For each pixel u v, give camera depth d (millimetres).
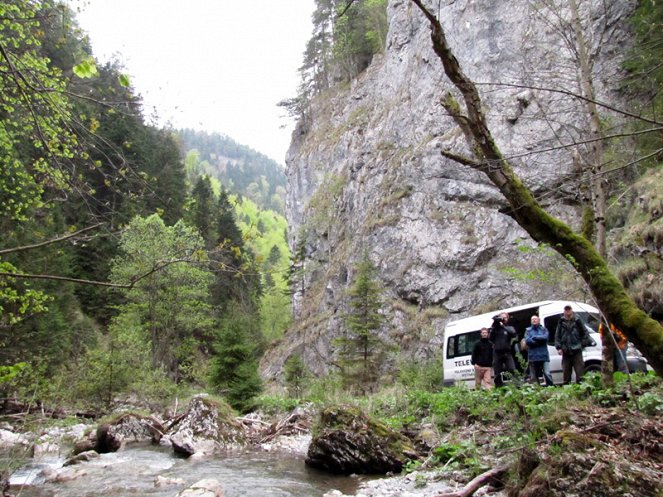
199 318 36125
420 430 10383
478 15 35344
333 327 39562
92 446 13125
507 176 5406
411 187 37938
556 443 5438
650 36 8344
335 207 54938
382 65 57375
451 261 31766
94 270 41219
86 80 5551
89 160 5848
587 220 6340
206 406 13094
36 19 6082
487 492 6004
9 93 6574
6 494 7516
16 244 9031
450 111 5461
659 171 18609
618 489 4492
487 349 12562
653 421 6105
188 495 6824
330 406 10008
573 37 9672
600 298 5148
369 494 7180
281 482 8523
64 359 22516
